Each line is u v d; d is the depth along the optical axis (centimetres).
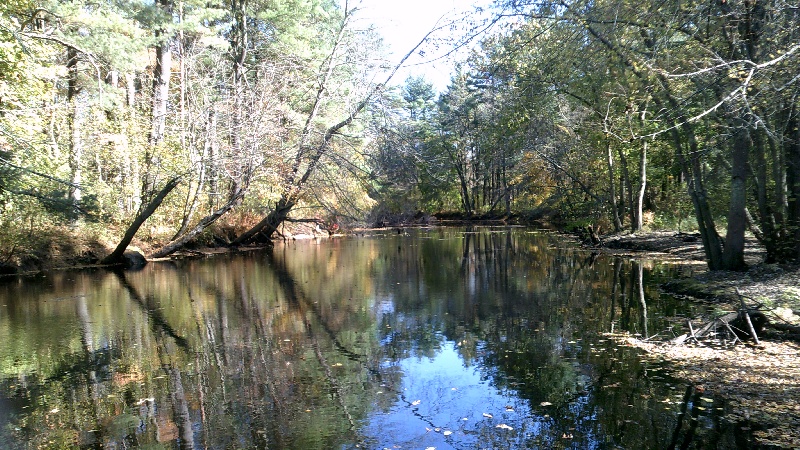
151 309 1239
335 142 2292
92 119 2184
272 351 884
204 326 1065
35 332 1031
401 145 2353
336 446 541
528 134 2814
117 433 582
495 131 3000
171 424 602
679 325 940
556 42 1259
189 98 2302
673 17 960
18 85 1423
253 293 1445
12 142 1396
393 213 4638
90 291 1494
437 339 942
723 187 1777
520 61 1466
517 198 4994
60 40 1661
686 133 1380
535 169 3931
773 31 920
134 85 3016
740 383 653
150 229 2334
